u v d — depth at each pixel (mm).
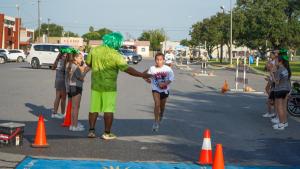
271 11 55625
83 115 13078
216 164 6539
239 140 9938
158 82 10695
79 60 10352
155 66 10758
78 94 10414
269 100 13219
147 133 10477
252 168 7480
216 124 12031
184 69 47844
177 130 10977
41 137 8688
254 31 57125
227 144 9484
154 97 10711
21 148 8539
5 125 8688
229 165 7664
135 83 26000
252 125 11961
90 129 9695
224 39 75188
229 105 16406
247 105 16469
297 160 8148
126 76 32500
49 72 33594
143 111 14227
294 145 9484
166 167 7344
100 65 9297
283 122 11383
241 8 62000
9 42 87062
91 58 9398
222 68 53000
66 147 8719
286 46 58312
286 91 11289
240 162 7938
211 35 79500
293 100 13648
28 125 11133
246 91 22047
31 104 15281
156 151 8594
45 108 14336
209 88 23891
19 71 34469
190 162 7742
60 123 11492
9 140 8602
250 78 34344
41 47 38594
